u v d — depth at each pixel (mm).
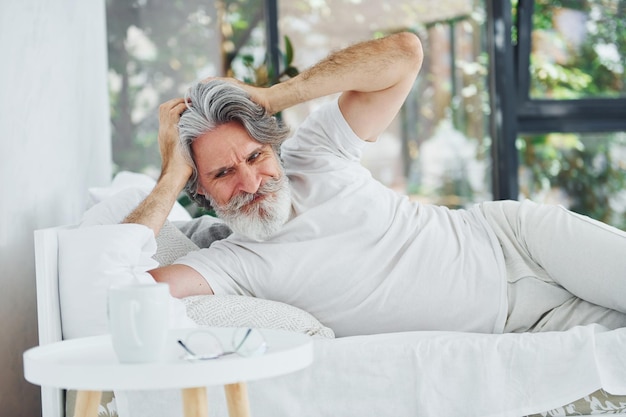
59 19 2775
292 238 2219
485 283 2180
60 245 1900
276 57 4918
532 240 2199
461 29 5184
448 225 2281
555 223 2174
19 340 2193
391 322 2180
